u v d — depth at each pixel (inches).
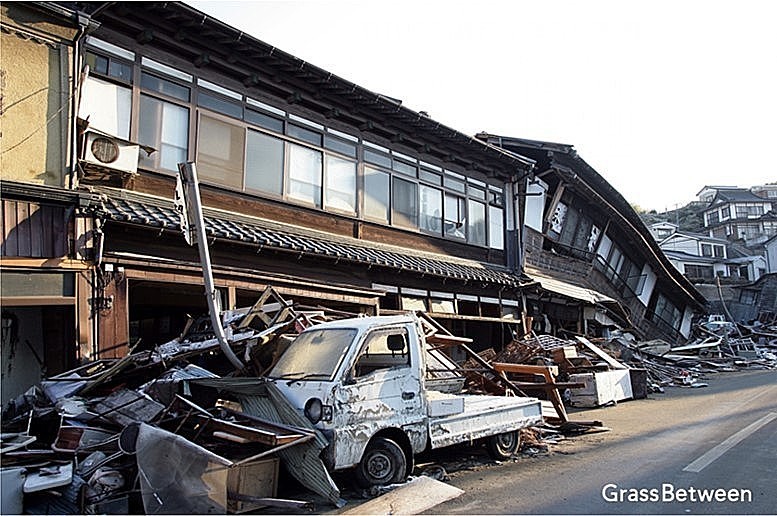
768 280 1897.1
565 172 809.5
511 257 748.6
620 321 975.0
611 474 288.5
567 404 573.0
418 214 624.1
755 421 439.8
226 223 416.5
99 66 381.7
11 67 325.4
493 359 594.2
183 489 214.5
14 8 327.0
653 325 1196.5
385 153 592.4
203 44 428.1
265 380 269.1
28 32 331.9
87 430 245.1
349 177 548.4
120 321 341.1
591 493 254.1
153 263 358.6
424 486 257.3
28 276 310.3
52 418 267.9
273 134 483.8
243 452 250.8
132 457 231.9
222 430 244.7
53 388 288.7
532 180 802.8
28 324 355.6
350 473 267.6
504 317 695.7
